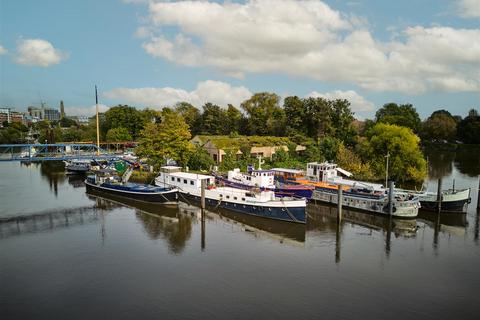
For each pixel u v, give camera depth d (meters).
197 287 28.47
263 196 48.88
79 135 166.38
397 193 52.09
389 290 28.28
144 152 79.75
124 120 149.38
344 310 25.28
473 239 40.47
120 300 26.50
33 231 42.59
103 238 40.16
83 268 32.03
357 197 51.78
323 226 45.28
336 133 116.06
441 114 179.12
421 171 73.31
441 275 31.02
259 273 31.12
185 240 39.62
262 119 134.62
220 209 52.19
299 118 119.69
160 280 29.69
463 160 120.88
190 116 148.88
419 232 42.97
